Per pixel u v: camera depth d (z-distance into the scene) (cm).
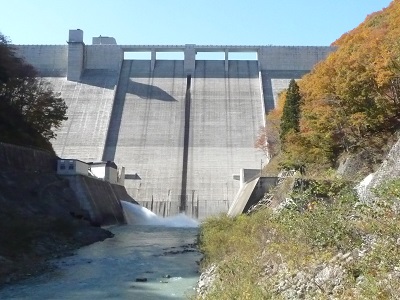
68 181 4538
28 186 4006
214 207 6225
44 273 2311
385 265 1064
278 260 1470
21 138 4866
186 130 7438
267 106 7875
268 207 3027
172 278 2169
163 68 8925
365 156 3378
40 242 2922
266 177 3684
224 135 7331
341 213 1491
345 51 5116
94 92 8262
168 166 6819
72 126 7488
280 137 5134
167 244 3422
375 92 3769
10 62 5144
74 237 3362
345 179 2741
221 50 9006
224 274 1597
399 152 2136
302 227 1550
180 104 7975
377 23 6181
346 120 3844
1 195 3559
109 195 5278
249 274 1462
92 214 4403
